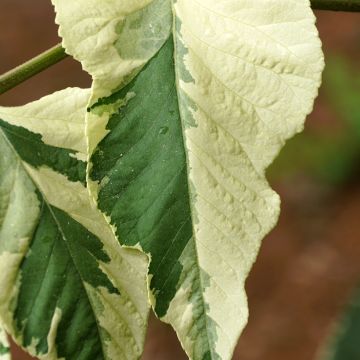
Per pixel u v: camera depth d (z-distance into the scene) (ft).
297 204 7.58
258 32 1.61
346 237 7.32
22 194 1.70
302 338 6.58
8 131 1.70
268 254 7.22
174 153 1.62
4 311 1.69
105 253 1.70
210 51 1.62
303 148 7.62
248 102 1.61
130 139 1.61
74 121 1.70
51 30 9.53
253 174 1.61
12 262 1.69
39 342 1.69
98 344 1.70
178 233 1.63
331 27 9.14
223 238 1.62
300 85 1.60
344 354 3.82
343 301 6.75
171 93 1.62
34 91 8.60
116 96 1.61
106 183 1.61
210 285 1.62
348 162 7.54
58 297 1.70
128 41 1.61
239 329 1.61
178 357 6.26
